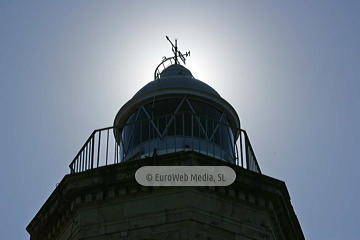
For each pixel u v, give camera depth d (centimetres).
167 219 1823
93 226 1873
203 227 1816
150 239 1802
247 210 1920
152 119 2012
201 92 2188
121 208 1884
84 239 1856
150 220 1838
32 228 2108
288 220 2031
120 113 2212
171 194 1862
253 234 1883
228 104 2220
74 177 1942
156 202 1862
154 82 2259
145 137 2109
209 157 1906
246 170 1938
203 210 1842
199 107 2177
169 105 2164
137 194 1891
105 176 1919
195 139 2075
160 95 2172
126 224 1850
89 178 1931
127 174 1905
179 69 2403
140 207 1869
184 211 1822
